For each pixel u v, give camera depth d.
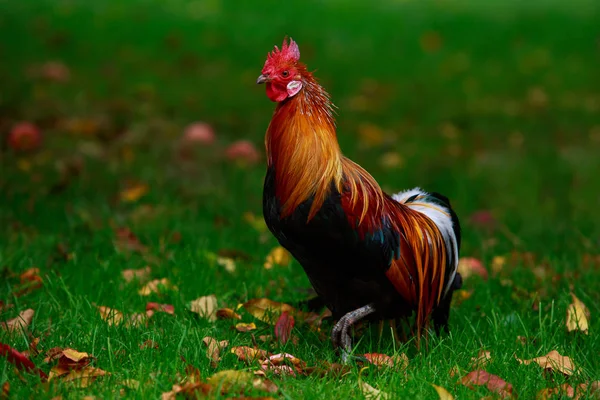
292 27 40.28
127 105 26.38
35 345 10.80
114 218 17.52
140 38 36.44
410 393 9.73
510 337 11.98
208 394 9.25
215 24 39.94
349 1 48.03
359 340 11.80
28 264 14.55
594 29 41.88
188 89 29.45
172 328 11.95
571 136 26.73
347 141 24.67
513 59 36.69
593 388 10.07
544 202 20.81
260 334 12.21
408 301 11.20
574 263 16.03
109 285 13.67
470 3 49.12
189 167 21.59
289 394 9.45
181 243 16.34
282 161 10.66
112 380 9.73
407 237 11.18
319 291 11.50
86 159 21.28
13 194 18.31
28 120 24.36
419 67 34.81
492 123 27.64
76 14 39.72
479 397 9.76
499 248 17.00
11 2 41.28
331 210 10.43
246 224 17.81
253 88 30.31
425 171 22.45
